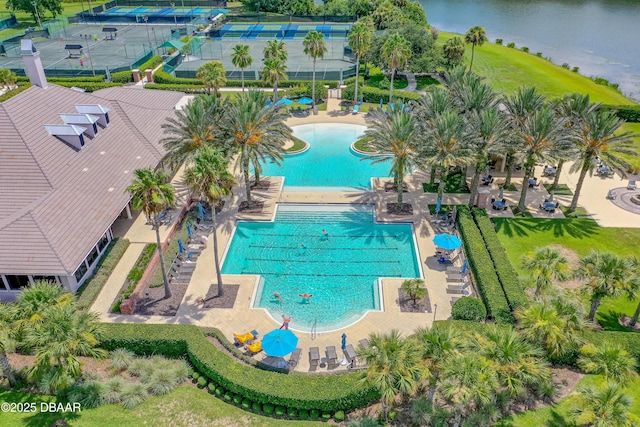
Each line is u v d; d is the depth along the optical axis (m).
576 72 85.94
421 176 51.25
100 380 27.70
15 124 37.09
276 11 136.75
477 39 76.25
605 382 24.16
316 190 48.88
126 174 41.44
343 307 34.19
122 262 37.47
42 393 26.75
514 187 49.12
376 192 48.28
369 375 23.34
